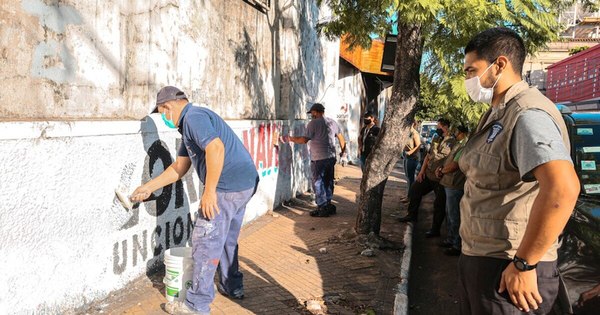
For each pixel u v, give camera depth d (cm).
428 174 702
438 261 602
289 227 680
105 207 372
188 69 520
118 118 416
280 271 492
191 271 370
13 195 288
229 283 405
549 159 179
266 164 746
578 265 302
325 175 773
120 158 387
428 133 1909
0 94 303
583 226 317
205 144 340
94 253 362
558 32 581
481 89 225
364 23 645
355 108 1758
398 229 709
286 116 871
